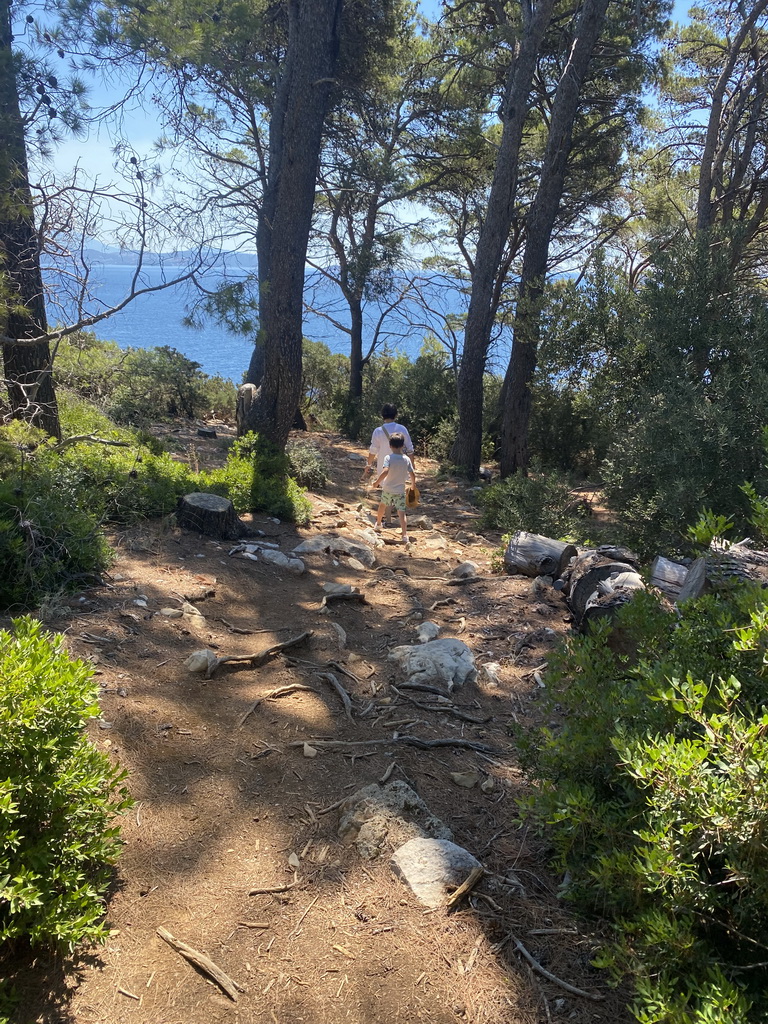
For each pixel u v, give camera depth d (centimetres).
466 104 1884
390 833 317
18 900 229
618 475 945
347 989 248
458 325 2383
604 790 281
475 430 1672
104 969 248
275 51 1599
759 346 896
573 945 268
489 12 1717
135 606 515
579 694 298
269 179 1623
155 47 829
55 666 279
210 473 967
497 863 310
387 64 1808
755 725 211
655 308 980
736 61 1599
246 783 354
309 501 994
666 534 877
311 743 392
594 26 1348
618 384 1070
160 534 690
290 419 1107
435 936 269
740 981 213
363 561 775
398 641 549
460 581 707
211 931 269
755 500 307
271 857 308
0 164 707
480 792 363
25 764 252
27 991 235
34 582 486
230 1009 239
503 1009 242
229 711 414
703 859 228
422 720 428
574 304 1139
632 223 2197
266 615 566
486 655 532
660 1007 200
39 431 712
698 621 296
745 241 1245
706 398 868
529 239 1473
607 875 237
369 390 2362
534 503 1044
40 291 864
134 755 359
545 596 662
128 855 299
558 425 1672
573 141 1848
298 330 1071
